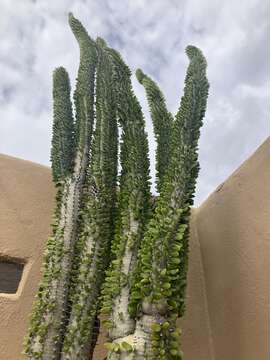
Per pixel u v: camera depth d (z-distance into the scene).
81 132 2.71
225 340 2.83
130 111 2.49
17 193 3.15
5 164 3.24
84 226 2.29
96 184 2.38
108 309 1.90
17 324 2.67
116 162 2.63
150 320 1.75
